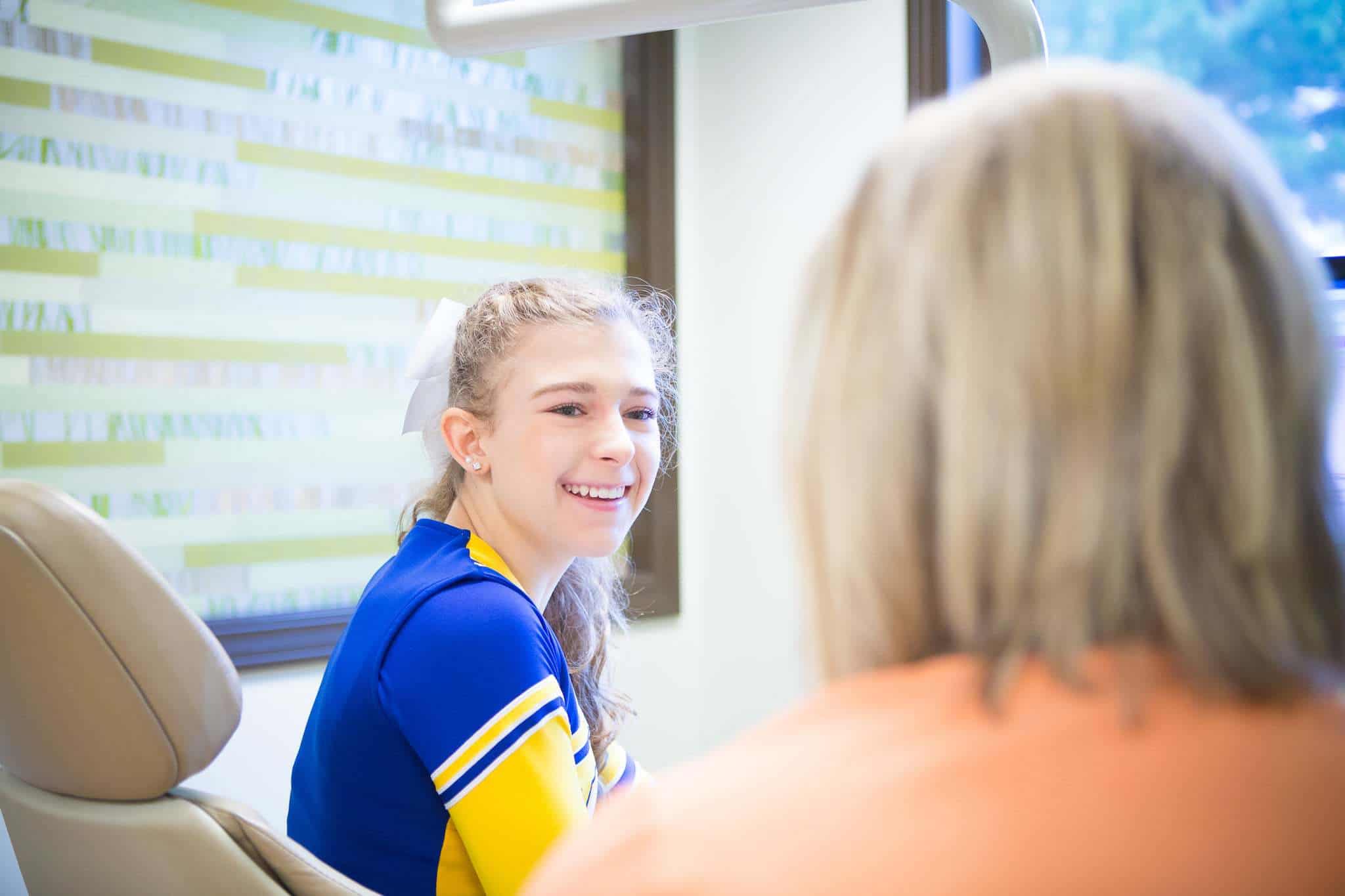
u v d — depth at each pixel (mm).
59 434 1888
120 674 721
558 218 2521
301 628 2078
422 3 2320
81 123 1908
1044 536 321
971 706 330
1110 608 322
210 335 2051
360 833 896
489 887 837
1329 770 313
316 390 2178
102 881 757
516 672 856
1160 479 315
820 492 369
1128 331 319
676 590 2643
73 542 717
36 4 1858
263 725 2023
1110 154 336
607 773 1208
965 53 2307
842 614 364
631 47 2625
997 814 304
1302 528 330
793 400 386
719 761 355
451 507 1130
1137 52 2047
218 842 729
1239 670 317
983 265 336
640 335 1064
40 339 1869
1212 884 294
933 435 341
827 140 2455
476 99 2396
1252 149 354
